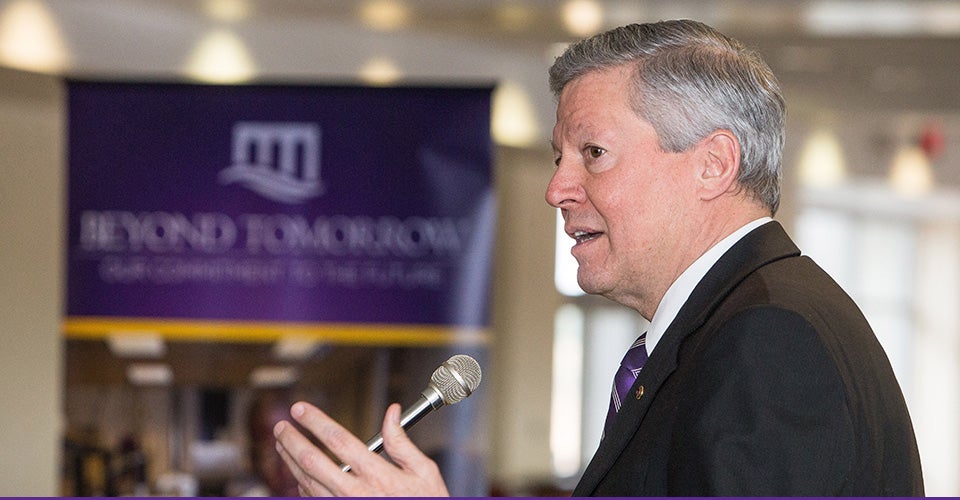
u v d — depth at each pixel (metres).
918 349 31.62
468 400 11.09
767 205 3.29
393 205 11.23
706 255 3.19
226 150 11.23
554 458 24.78
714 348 2.70
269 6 13.81
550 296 20.56
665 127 3.19
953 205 29.61
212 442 11.12
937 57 17.14
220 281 11.18
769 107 3.26
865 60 17.64
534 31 15.27
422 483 2.61
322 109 11.28
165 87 11.23
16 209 13.11
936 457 31.64
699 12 13.94
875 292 31.09
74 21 13.45
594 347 25.27
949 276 31.69
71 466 11.03
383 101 11.28
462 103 11.28
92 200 11.16
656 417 2.85
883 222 31.00
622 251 3.26
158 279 11.16
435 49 15.87
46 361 13.38
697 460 2.56
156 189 11.20
